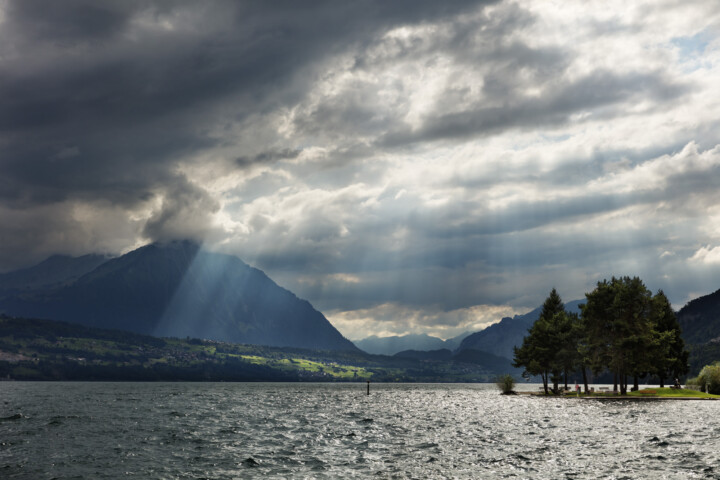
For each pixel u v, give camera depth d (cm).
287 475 4141
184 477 4109
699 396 12200
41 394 19650
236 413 10212
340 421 8412
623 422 7075
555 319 14425
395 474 4122
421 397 18388
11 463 4691
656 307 12062
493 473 4103
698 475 3906
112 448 5494
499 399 14725
